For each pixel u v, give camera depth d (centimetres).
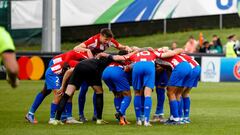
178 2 6512
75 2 6544
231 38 5472
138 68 2220
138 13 6462
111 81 2305
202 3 6550
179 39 7225
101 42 2412
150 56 2245
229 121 2461
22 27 6806
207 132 2095
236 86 4697
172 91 2316
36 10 6794
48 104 3250
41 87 4369
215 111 2895
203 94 3941
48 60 5028
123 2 6469
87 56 2370
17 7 6781
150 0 6456
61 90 2309
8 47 1160
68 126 2259
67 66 2312
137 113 2303
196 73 2383
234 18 7550
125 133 2052
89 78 2300
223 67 5197
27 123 2359
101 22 6506
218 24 7600
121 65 2292
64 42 7356
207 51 5869
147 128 2194
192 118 2580
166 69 2344
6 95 3781
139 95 2286
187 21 7619
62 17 6569
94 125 2302
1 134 2028
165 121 2409
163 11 6506
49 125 2292
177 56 2316
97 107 2344
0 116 2638
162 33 7550
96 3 6500
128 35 7519
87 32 7350
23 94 3844
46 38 5084
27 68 5050
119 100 2398
